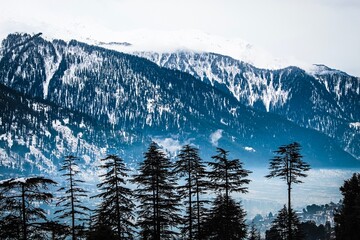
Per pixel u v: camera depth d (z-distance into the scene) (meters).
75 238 46.50
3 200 35.47
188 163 51.88
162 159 50.84
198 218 52.50
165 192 51.25
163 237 51.56
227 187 51.88
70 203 49.69
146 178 50.69
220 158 51.97
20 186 35.84
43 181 36.59
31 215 36.75
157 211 50.22
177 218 51.31
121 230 50.00
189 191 52.12
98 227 43.16
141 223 50.22
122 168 50.28
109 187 50.16
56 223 38.34
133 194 50.50
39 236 36.94
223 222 52.22
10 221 35.56
